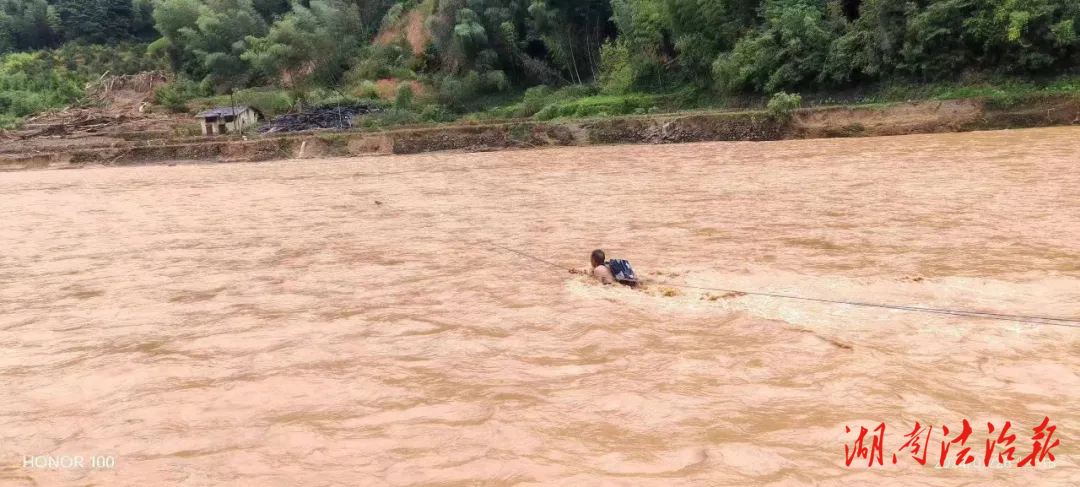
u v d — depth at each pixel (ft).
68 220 69.15
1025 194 53.78
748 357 22.20
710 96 170.50
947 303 27.53
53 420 19.48
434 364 22.79
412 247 45.42
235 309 31.22
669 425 17.43
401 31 257.96
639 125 148.15
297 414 19.10
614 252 40.55
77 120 216.13
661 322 26.45
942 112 125.18
